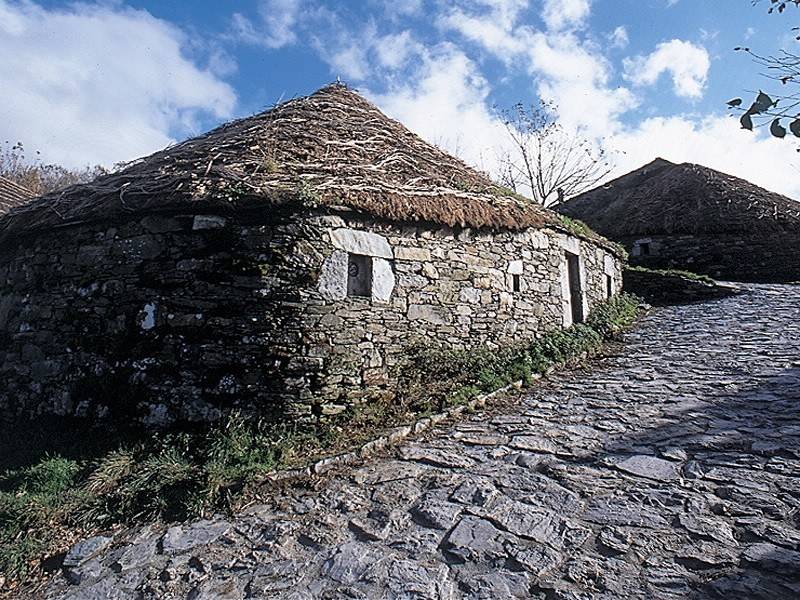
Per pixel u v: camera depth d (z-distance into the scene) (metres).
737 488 3.53
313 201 5.78
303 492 4.24
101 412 5.75
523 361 7.21
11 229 6.96
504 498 3.79
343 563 3.23
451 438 5.14
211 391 5.41
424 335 6.57
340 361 5.71
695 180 17.31
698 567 2.80
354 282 6.13
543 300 8.45
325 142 7.57
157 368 5.61
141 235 5.98
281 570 3.23
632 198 18.16
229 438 5.00
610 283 11.93
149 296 5.80
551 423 5.27
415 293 6.56
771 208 15.48
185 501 4.16
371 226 6.29
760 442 4.20
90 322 6.12
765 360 6.62
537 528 3.36
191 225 5.78
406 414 5.68
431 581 2.96
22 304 6.81
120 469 4.71
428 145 9.27
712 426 4.68
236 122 8.47
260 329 5.45
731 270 14.97
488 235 7.55
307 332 5.55
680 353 7.62
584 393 6.21
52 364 6.30
